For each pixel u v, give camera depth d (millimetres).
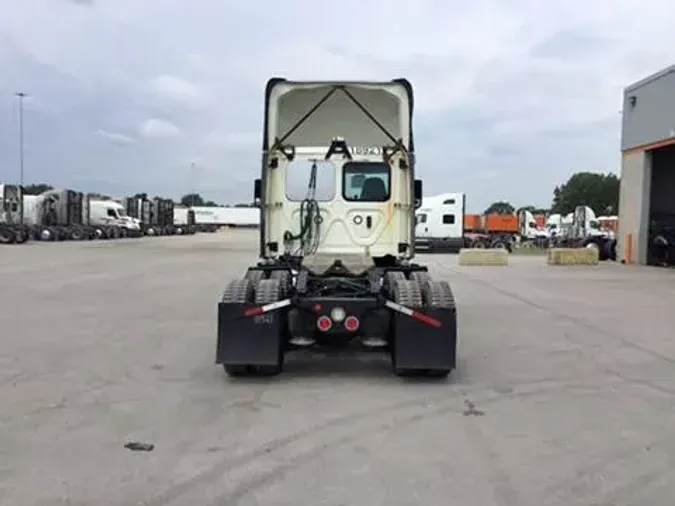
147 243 52875
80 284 18406
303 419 5930
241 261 29578
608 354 9109
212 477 4547
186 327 11102
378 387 7117
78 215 58062
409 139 8938
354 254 8883
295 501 4145
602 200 128125
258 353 7293
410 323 7273
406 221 8922
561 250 30641
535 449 5180
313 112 9555
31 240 51438
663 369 8172
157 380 7387
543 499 4211
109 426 5691
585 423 5883
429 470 4707
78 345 9422
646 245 29578
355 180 8883
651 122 28469
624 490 4375
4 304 13961
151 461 4848
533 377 7688
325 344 7793
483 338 10344
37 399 6559
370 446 5215
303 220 8875
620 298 16156
